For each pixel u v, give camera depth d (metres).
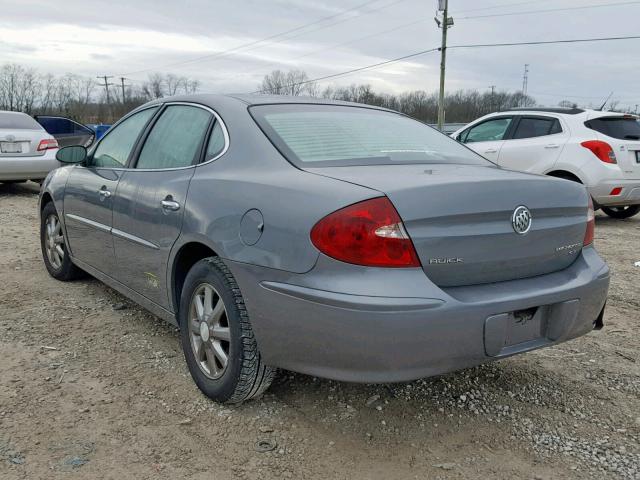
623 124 8.49
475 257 2.50
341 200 2.39
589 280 2.83
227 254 2.73
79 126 15.83
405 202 2.37
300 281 2.44
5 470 2.40
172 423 2.80
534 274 2.75
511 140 9.12
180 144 3.46
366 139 3.22
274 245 2.54
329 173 2.68
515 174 2.89
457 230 2.45
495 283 2.60
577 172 8.23
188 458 2.54
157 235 3.29
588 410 3.05
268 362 2.65
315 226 2.40
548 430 2.85
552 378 3.40
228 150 3.08
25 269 5.39
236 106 3.28
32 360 3.43
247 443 2.66
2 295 4.60
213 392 2.93
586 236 2.99
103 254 4.04
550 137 8.64
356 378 2.38
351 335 2.31
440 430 2.82
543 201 2.73
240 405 2.97
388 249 2.32
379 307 2.27
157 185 3.37
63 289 4.79
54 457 2.51
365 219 2.33
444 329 2.35
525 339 2.67
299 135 3.07
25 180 10.73
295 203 2.52
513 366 3.55
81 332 3.89
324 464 2.53
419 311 2.29
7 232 7.13
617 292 5.19
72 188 4.46
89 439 2.65
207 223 2.87
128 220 3.60
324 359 2.42
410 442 2.71
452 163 3.18
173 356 3.54
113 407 2.93
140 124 3.97
